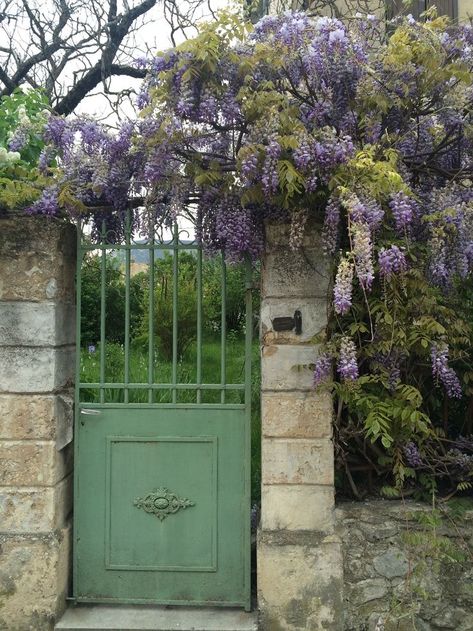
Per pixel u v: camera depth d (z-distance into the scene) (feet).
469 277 12.64
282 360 12.37
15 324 12.59
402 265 10.39
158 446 13.06
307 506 12.28
